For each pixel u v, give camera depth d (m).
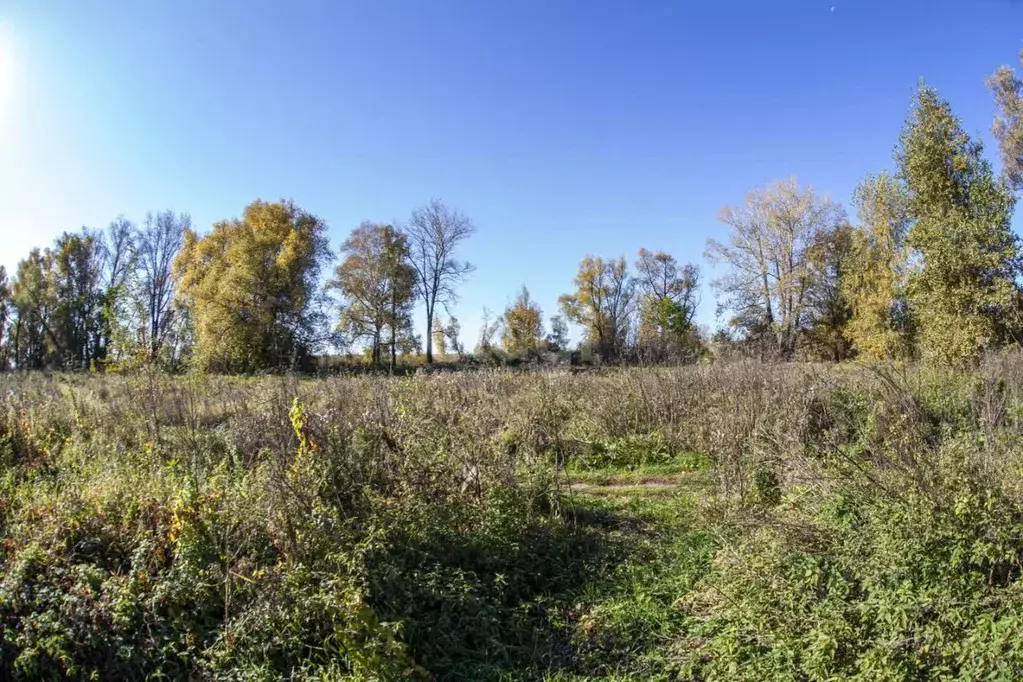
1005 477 4.73
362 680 4.09
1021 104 33.94
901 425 6.75
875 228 23.67
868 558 4.67
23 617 4.15
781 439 7.80
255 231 39.75
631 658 4.63
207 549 4.77
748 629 4.37
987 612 3.84
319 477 5.77
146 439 8.10
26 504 5.22
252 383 12.76
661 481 9.05
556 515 6.87
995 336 15.60
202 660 4.13
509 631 4.99
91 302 46.97
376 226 49.31
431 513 5.89
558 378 13.80
